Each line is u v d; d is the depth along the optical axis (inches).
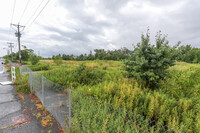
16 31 761.6
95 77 296.0
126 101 126.6
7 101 177.5
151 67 198.4
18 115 134.0
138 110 109.0
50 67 584.4
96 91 162.9
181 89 199.9
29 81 241.3
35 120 123.0
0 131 104.3
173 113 104.3
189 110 109.6
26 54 1418.6
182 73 289.0
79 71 305.0
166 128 89.6
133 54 231.1
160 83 217.5
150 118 98.3
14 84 289.3
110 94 154.1
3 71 595.2
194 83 223.6
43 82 148.9
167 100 130.7
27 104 165.5
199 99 139.6
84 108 110.7
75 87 236.8
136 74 202.2
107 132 81.7
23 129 107.3
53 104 126.3
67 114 102.6
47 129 106.8
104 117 92.7
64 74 299.9
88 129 89.0
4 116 131.6
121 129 80.7
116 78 286.5
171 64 192.9
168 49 183.5
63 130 99.3
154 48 205.6
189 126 85.2
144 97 141.7
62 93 111.3
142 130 78.7
